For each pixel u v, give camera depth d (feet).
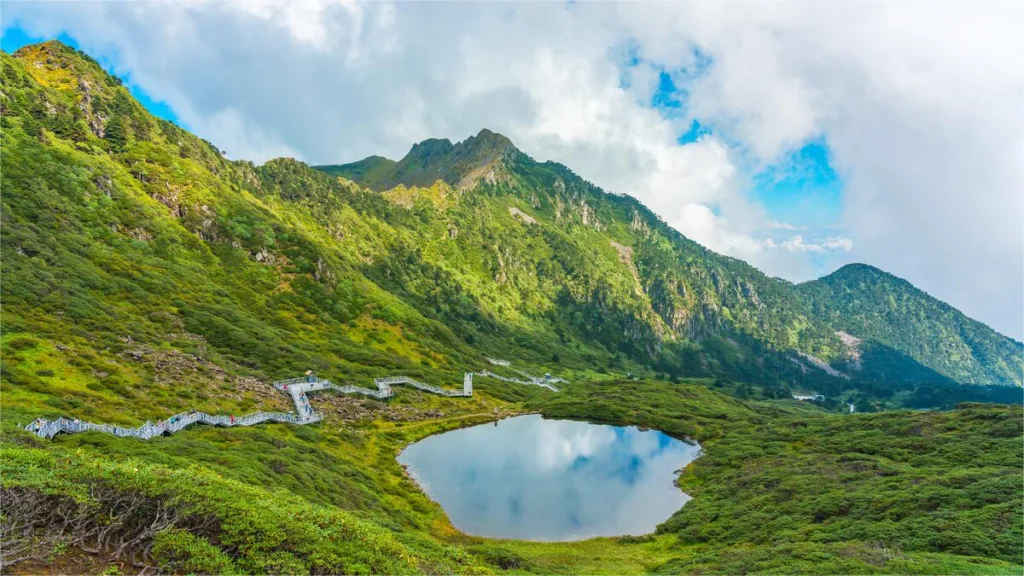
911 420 310.24
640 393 559.79
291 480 176.14
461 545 193.36
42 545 66.28
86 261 409.08
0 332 252.01
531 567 163.84
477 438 374.22
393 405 400.47
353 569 82.84
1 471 73.92
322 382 374.84
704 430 410.52
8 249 360.28
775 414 556.10
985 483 173.99
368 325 579.48
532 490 278.26
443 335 646.74
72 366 245.86
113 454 146.00
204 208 593.42
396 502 232.73
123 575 65.67
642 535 218.59
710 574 143.02
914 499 175.22
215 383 305.53
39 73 651.66
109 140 613.11
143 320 360.69
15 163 468.34
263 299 527.40
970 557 129.18
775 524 187.52
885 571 120.16
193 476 95.20
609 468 328.29
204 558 71.10
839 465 249.34
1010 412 275.39
